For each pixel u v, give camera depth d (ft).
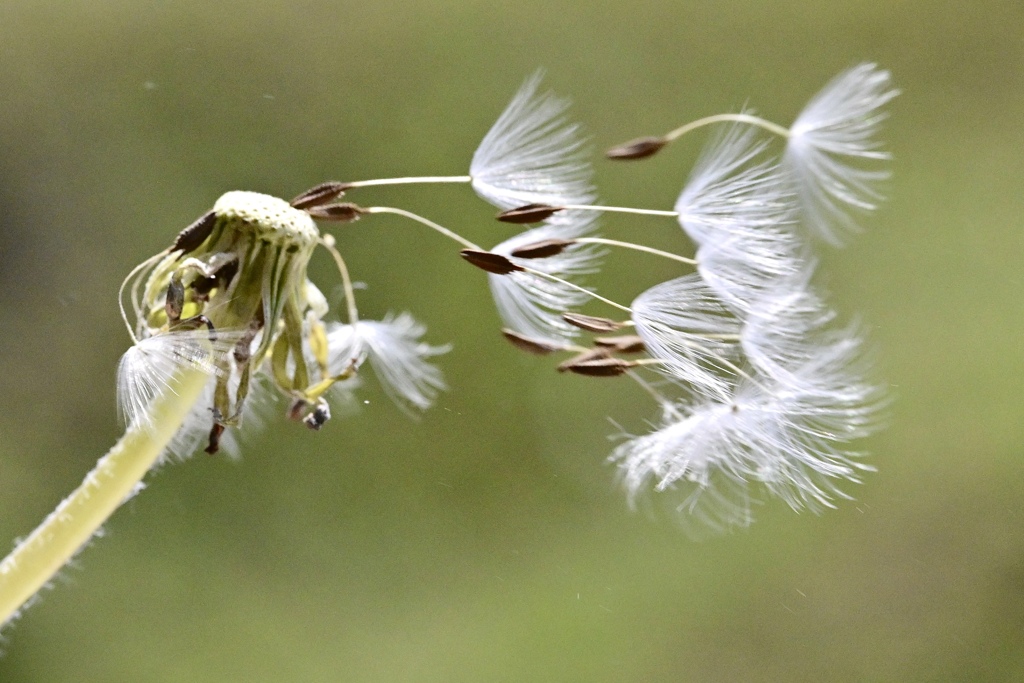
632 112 1.76
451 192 1.69
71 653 1.49
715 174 0.97
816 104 0.99
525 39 1.78
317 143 1.71
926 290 1.77
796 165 0.99
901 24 1.88
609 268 1.63
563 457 1.66
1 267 1.63
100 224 1.67
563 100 1.65
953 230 1.80
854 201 0.99
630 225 1.66
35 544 0.94
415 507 1.64
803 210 0.99
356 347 1.02
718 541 1.65
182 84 1.72
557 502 1.65
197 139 1.70
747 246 0.97
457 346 1.65
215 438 0.94
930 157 1.84
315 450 1.66
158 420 0.94
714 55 1.81
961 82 1.88
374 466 1.66
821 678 1.56
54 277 1.65
